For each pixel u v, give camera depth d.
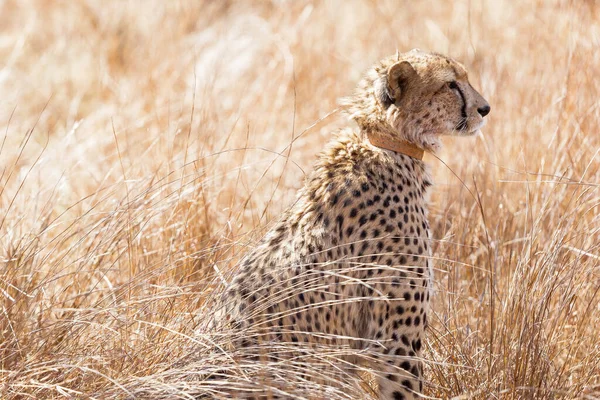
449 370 8.66
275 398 7.41
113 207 10.63
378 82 8.73
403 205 8.41
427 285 8.41
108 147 13.83
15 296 8.71
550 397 8.34
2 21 22.59
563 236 9.18
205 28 20.27
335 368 7.92
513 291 8.87
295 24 18.70
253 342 7.76
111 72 18.98
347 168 8.40
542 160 10.85
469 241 10.54
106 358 8.03
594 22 14.98
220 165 12.39
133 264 9.77
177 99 15.71
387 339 8.17
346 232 8.16
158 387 7.37
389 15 18.78
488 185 11.91
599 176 10.83
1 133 15.57
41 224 10.16
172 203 10.22
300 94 15.52
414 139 8.73
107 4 21.39
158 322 8.52
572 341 8.95
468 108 8.91
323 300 7.98
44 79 18.73
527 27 16.66
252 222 10.92
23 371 7.70
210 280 9.30
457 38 17.11
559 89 13.05
